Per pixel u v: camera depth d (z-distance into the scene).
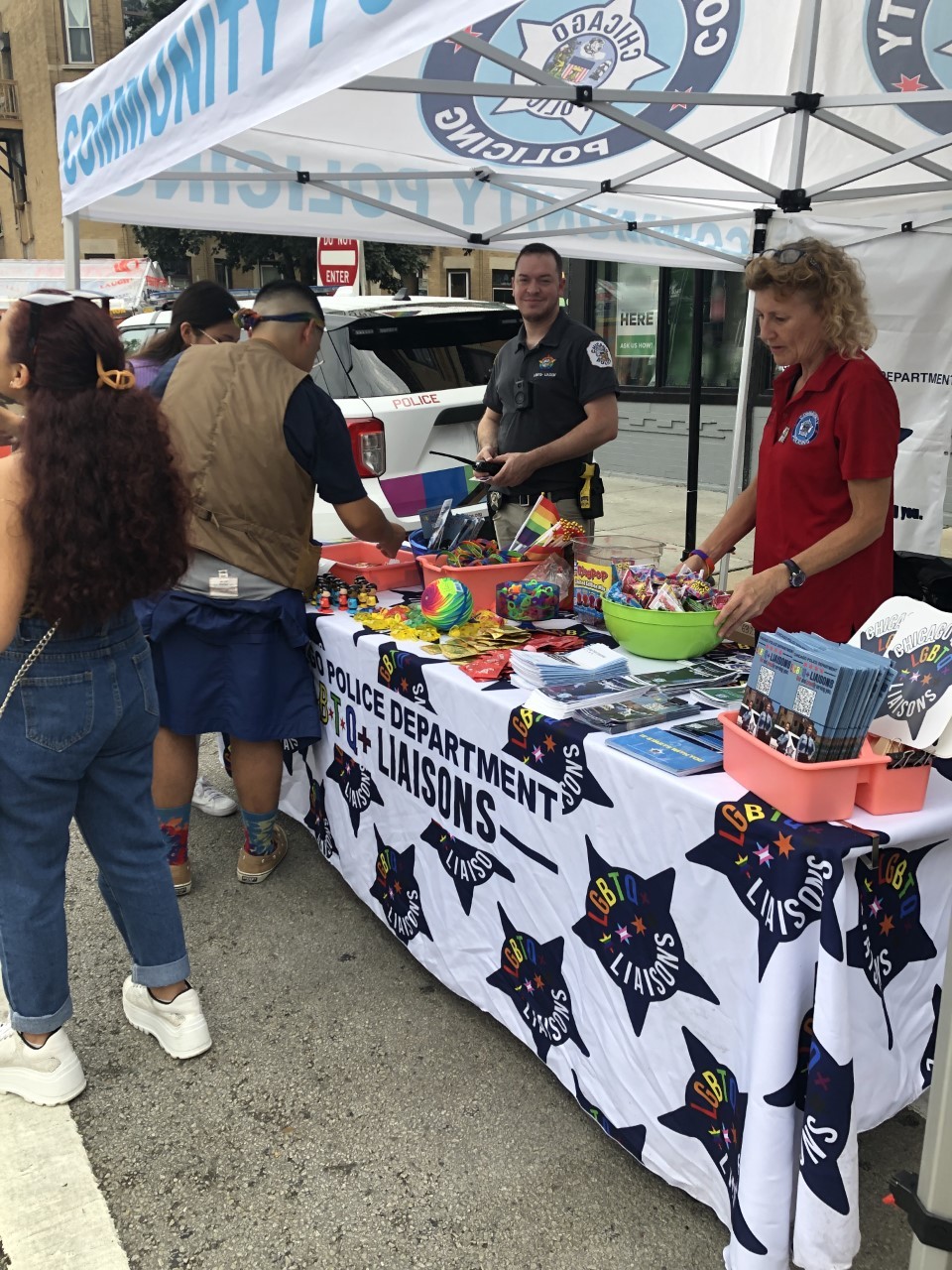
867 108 2.93
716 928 1.46
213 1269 1.63
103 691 1.82
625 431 9.57
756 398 8.35
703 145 2.89
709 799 1.43
